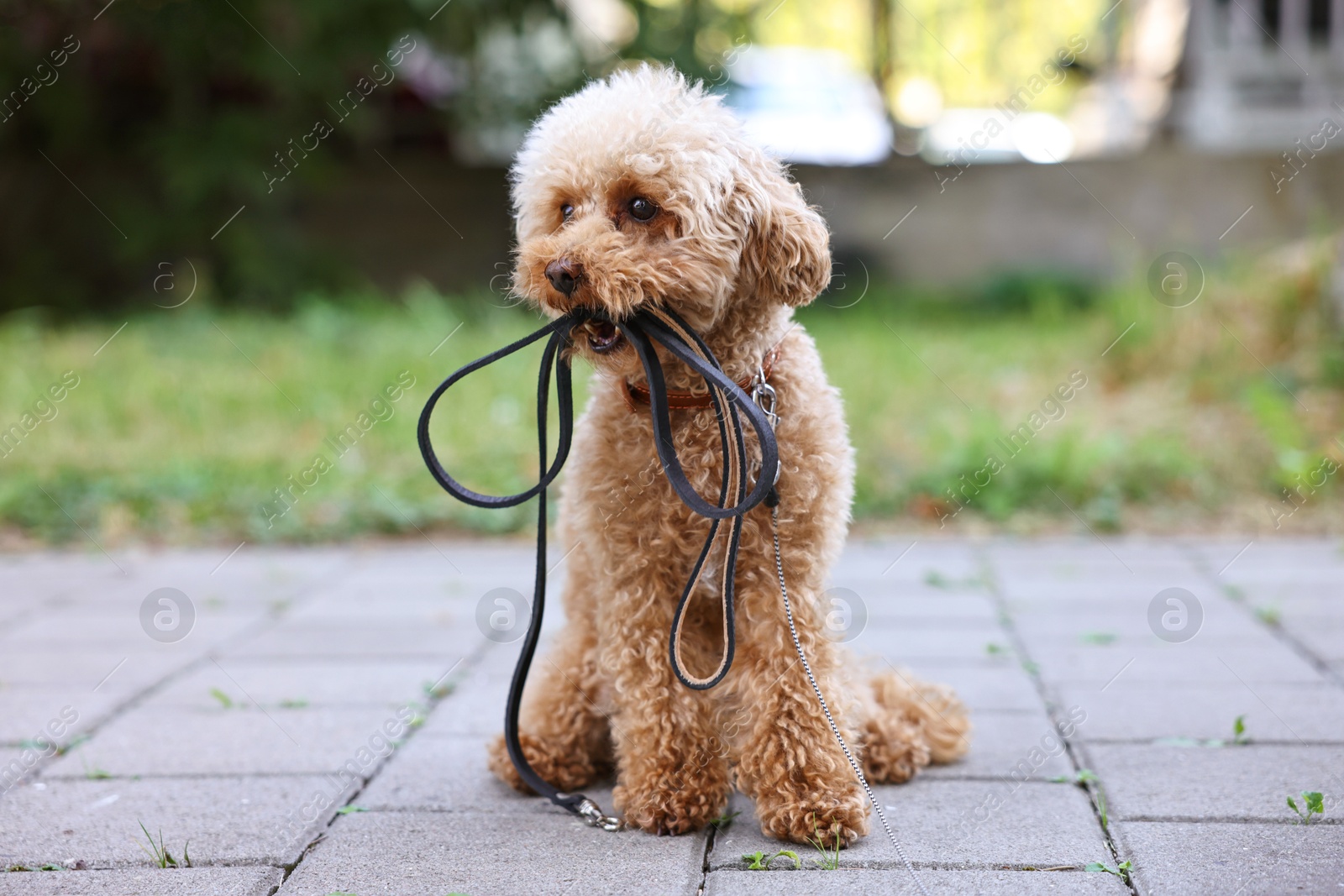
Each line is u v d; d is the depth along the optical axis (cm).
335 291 1097
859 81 1280
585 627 281
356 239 1184
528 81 1129
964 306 1085
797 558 249
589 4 1196
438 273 1179
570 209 253
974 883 220
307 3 1007
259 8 1015
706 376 224
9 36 1005
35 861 238
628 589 254
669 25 1054
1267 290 732
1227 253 867
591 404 266
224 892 222
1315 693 333
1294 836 239
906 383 748
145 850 242
